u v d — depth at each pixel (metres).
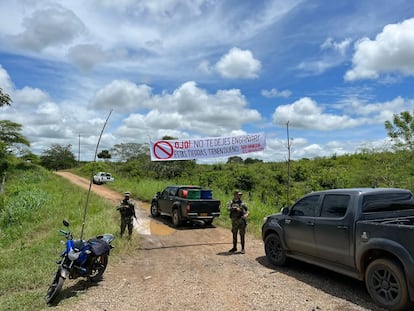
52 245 9.48
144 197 22.78
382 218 5.71
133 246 9.80
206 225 14.07
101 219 12.97
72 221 13.59
